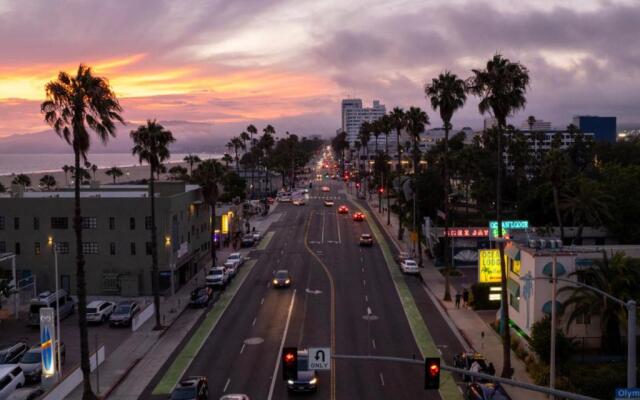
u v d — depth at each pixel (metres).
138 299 58.62
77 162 33.84
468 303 53.78
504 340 36.41
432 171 98.12
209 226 80.06
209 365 39.00
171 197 60.66
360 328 46.97
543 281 39.69
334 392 33.97
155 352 42.16
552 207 75.56
